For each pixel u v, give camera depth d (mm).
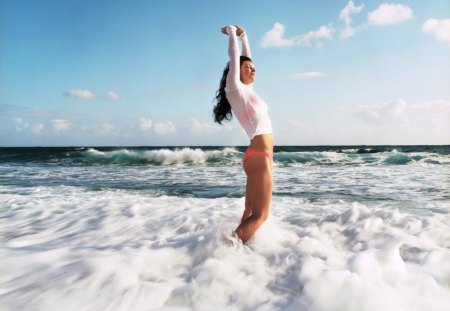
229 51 3170
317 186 8711
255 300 2078
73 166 17812
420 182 9359
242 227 2906
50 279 2342
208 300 2084
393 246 2740
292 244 2963
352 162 18109
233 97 3129
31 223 4586
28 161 20516
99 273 2410
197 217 4543
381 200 6406
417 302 2014
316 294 1997
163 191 8203
